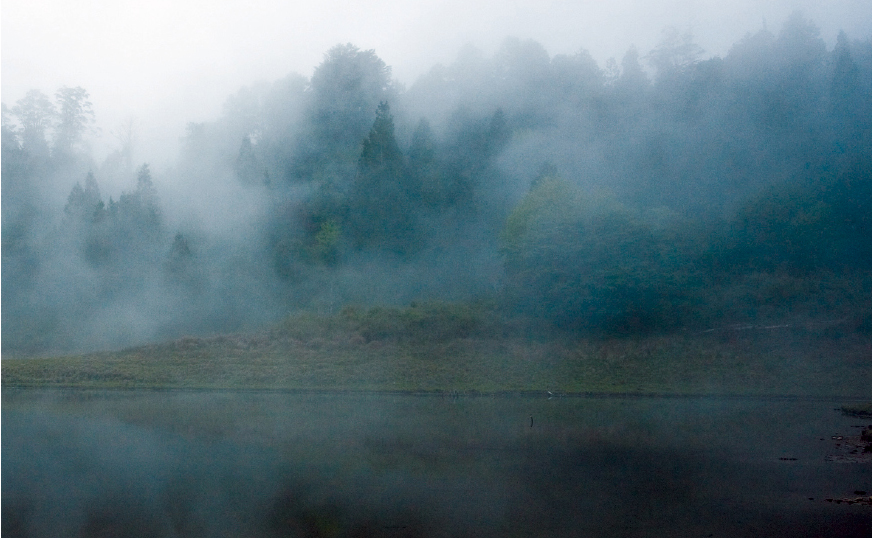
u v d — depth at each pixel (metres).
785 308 65.75
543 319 66.31
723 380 50.69
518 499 16.44
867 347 54.91
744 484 18.06
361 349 60.38
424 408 37.81
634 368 53.84
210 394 46.50
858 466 20.58
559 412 35.72
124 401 40.78
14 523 14.39
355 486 17.80
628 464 20.80
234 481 18.31
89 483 18.06
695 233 81.69
